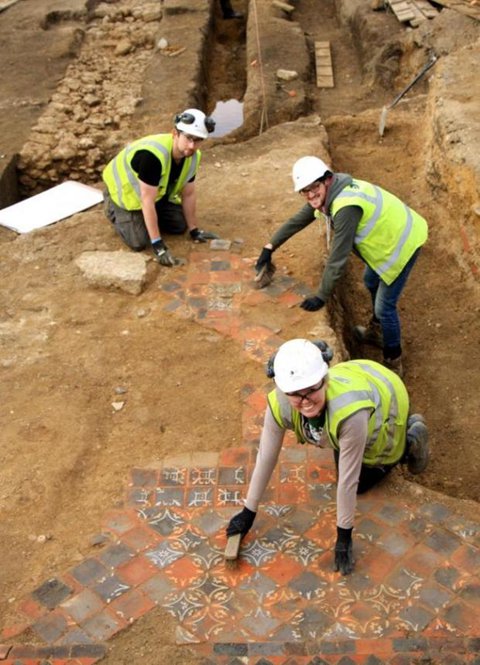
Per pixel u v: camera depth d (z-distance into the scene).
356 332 6.02
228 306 5.52
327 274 4.97
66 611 3.62
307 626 3.49
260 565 3.77
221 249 6.11
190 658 3.40
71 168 9.42
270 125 10.12
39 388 4.94
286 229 5.36
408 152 8.39
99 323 5.46
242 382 4.91
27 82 11.09
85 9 13.18
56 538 4.00
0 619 3.61
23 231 6.71
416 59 10.73
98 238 6.27
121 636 3.50
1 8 13.26
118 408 4.78
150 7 13.38
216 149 7.88
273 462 3.58
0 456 4.47
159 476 4.30
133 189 5.78
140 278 5.71
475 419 5.34
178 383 4.94
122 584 3.73
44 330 5.41
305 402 3.19
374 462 3.87
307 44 12.39
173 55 11.73
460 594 3.59
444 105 7.38
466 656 3.33
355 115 9.01
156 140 5.49
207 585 3.70
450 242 6.85
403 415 3.80
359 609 3.55
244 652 3.40
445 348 5.96
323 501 4.06
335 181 4.71
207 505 4.11
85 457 4.47
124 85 11.09
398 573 3.69
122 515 4.09
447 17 10.88
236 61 13.04
